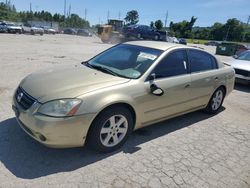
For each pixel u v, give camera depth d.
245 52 10.62
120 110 3.65
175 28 94.94
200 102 5.20
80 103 3.24
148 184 3.17
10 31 37.97
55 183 3.01
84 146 3.80
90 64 4.55
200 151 4.12
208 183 3.35
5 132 4.02
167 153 3.93
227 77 5.81
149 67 4.09
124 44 4.98
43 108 3.18
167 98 4.27
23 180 3.01
